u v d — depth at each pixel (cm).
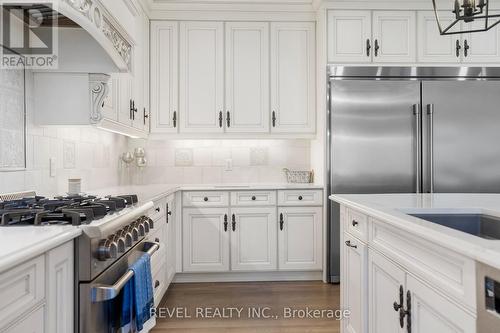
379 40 312
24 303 83
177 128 329
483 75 310
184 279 312
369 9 312
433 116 304
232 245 308
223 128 330
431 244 100
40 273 90
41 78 189
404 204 155
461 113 304
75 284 109
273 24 330
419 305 108
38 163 192
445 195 195
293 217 310
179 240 306
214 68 329
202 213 307
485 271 76
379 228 140
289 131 332
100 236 111
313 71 332
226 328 220
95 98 191
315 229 311
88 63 186
